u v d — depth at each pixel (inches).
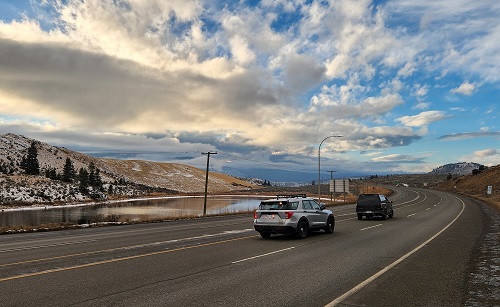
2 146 7741.1
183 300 263.0
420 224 909.2
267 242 598.9
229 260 428.1
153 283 313.9
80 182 6112.2
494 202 1831.9
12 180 5231.3
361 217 1114.1
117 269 374.9
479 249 497.4
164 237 685.3
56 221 2026.3
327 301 260.5
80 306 249.3
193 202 4608.8
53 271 365.1
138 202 4810.5
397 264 396.2
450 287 298.4
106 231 849.5
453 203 2011.6
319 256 454.0
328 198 3454.7
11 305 251.9
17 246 586.9
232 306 249.0
